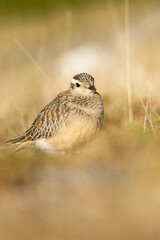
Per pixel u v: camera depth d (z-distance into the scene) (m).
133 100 20.20
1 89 28.59
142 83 21.91
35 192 10.84
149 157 12.16
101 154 13.15
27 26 55.06
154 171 11.27
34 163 12.75
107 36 41.94
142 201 9.80
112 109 20.09
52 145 14.73
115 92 22.52
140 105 19.62
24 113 21.16
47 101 23.64
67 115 14.37
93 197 10.23
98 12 55.44
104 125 18.11
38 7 59.00
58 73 31.86
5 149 15.25
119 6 48.19
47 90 25.91
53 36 50.19
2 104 24.19
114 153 13.13
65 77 30.25
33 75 26.73
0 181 11.48
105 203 9.90
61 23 54.84
